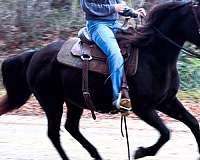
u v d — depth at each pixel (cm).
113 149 1154
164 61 915
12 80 1048
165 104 949
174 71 930
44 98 1015
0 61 2089
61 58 978
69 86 979
